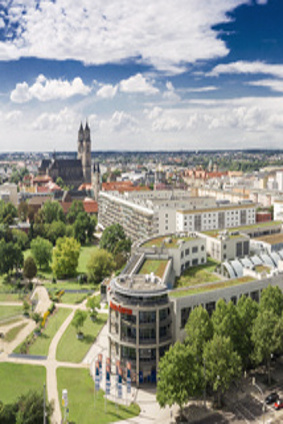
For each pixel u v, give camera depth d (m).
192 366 106.88
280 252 189.62
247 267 158.12
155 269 150.88
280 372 127.88
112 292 131.75
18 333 160.00
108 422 106.38
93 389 122.00
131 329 123.50
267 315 119.50
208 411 109.81
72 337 155.62
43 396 100.69
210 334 118.25
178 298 125.38
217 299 134.38
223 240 183.12
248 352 121.00
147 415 109.25
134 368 123.69
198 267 175.88
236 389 119.25
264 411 109.00
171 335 126.56
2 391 120.94
